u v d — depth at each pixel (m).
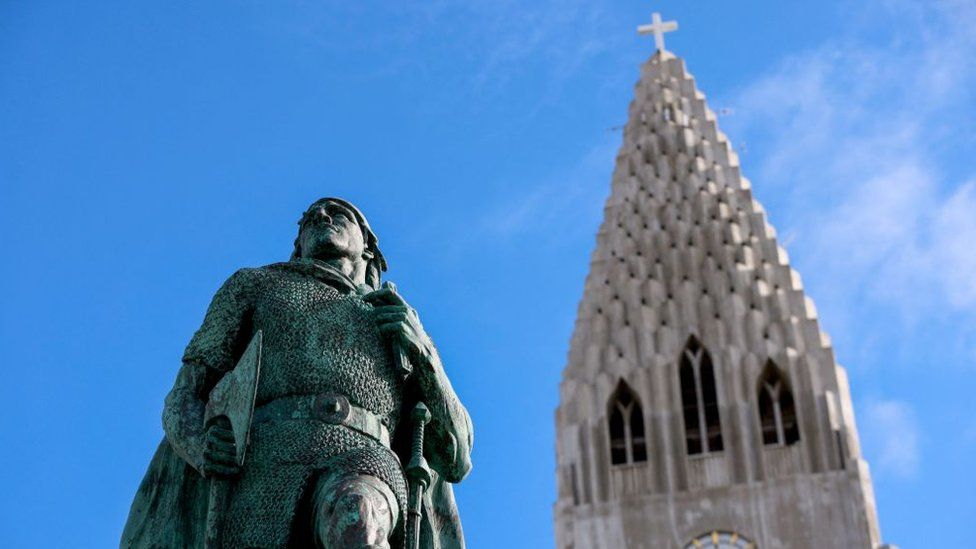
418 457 5.54
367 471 5.29
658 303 70.88
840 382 67.19
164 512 5.55
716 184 76.06
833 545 62.19
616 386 68.56
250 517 5.24
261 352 5.57
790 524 63.09
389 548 5.24
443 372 5.86
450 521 5.87
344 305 5.75
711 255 72.44
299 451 5.32
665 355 68.88
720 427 67.38
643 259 72.94
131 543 5.55
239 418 5.29
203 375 5.63
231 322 5.71
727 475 64.81
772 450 65.44
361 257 6.20
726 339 68.81
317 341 5.60
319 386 5.51
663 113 80.88
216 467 5.26
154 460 5.69
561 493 65.75
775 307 69.94
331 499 5.16
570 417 68.12
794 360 67.56
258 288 5.77
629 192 76.62
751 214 74.62
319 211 6.16
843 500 63.22
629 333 69.94
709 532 63.47
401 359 5.67
